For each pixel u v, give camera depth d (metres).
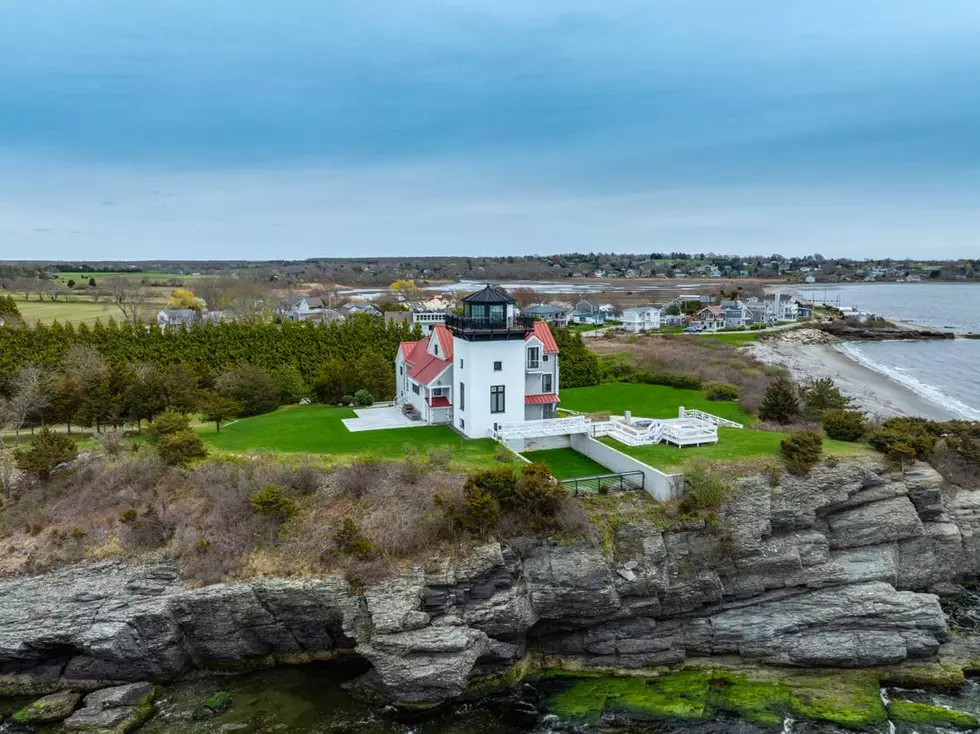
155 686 36.44
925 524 45.16
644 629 39.09
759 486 42.50
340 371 70.06
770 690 35.88
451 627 35.44
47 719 33.69
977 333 178.75
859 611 39.00
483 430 52.88
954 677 36.59
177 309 145.75
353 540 36.78
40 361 70.12
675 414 69.56
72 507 40.62
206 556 37.12
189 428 48.09
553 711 34.69
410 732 33.25
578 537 38.59
